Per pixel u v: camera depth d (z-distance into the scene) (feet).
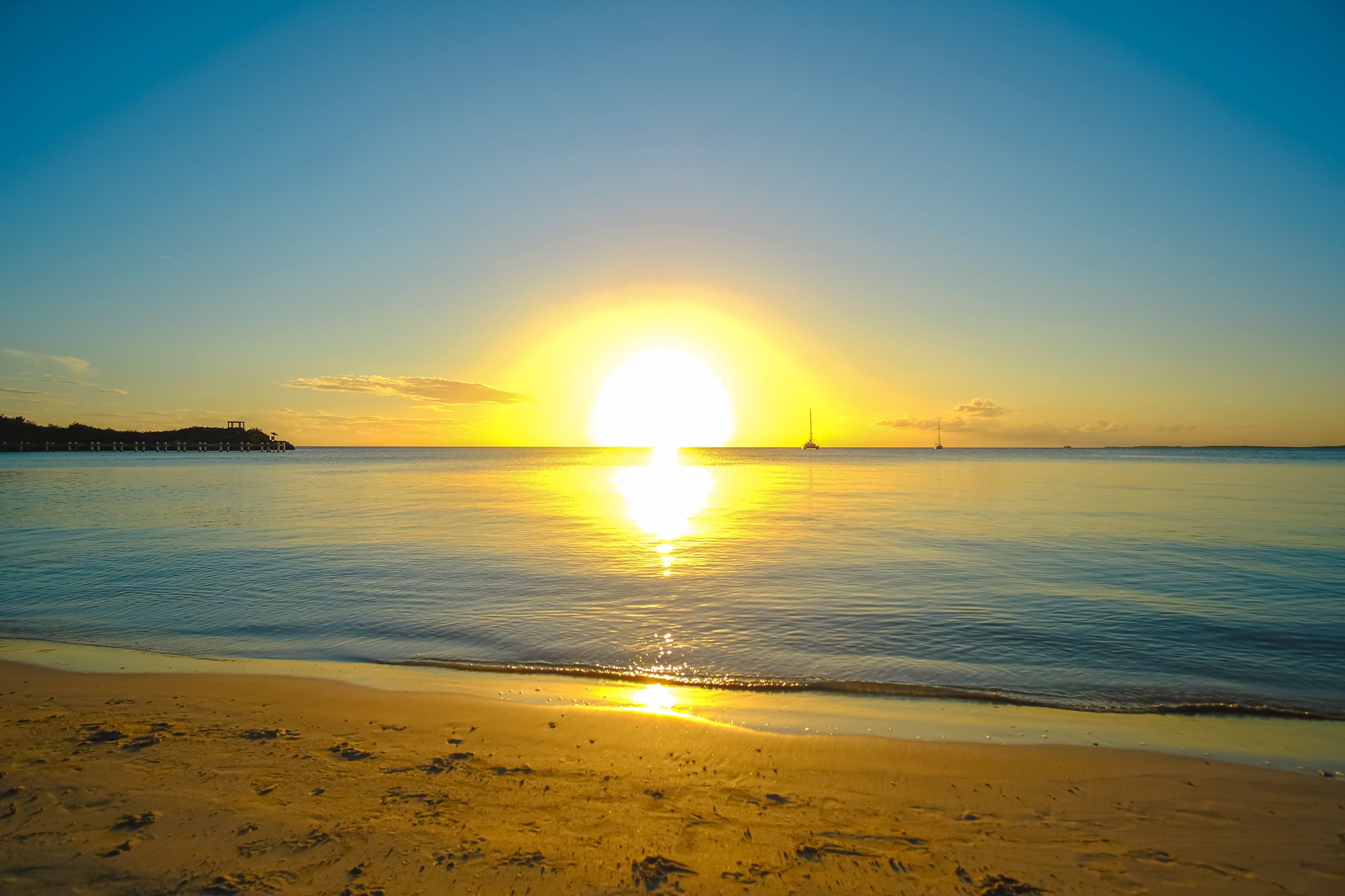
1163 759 23.27
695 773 21.71
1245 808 19.79
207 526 88.02
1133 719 27.40
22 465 310.86
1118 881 15.96
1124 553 66.69
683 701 29.14
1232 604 46.06
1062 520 94.58
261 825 17.74
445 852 16.48
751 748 23.86
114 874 15.38
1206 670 33.58
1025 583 52.85
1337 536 76.95
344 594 49.60
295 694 29.43
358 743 23.89
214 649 37.14
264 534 80.43
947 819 18.92
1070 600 47.39
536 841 17.13
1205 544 71.92
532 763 22.31
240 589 50.83
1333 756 23.72
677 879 15.53
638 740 24.49
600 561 62.85
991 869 16.35
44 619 43.16
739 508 114.93
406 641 38.42
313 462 404.77
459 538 77.56
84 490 153.89
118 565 60.49
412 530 84.69
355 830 17.52
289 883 15.10
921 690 30.68
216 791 19.75
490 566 60.03
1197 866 16.72
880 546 71.31
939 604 46.21
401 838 17.16
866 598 48.14
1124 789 20.95
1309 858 17.10
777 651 36.63
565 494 149.48
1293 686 31.48
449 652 36.50
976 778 21.62
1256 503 117.19
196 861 15.94
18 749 22.84
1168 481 188.65
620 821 18.30
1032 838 17.93
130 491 152.35
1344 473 237.25
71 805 18.76
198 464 335.47
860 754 23.45
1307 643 37.73
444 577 55.11
